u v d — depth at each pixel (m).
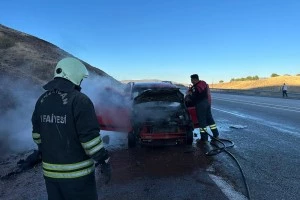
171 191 5.02
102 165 2.76
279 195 4.79
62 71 2.67
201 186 5.22
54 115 2.62
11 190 5.25
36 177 5.84
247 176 5.68
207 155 7.17
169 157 7.06
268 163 6.48
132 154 7.34
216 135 8.80
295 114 14.50
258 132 9.97
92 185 2.78
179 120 7.65
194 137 9.30
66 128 2.59
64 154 2.63
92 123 2.59
